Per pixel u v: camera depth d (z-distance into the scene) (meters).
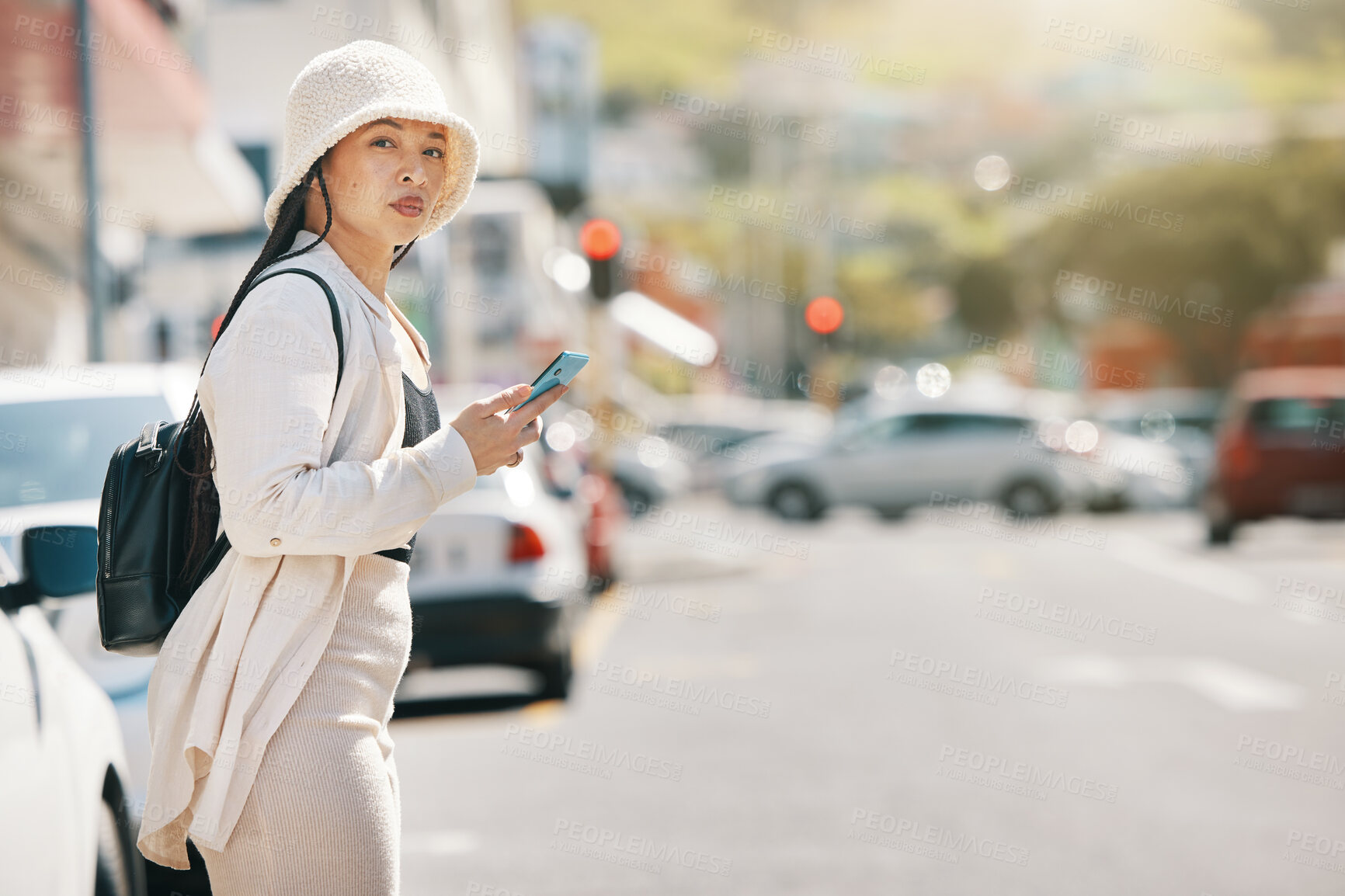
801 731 12.39
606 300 25.08
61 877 4.46
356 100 3.81
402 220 3.91
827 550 32.06
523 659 13.41
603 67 157.12
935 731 12.21
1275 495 28.95
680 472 45.69
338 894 3.60
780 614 20.81
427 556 13.36
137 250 28.45
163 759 3.66
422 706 14.42
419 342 4.11
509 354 36.84
